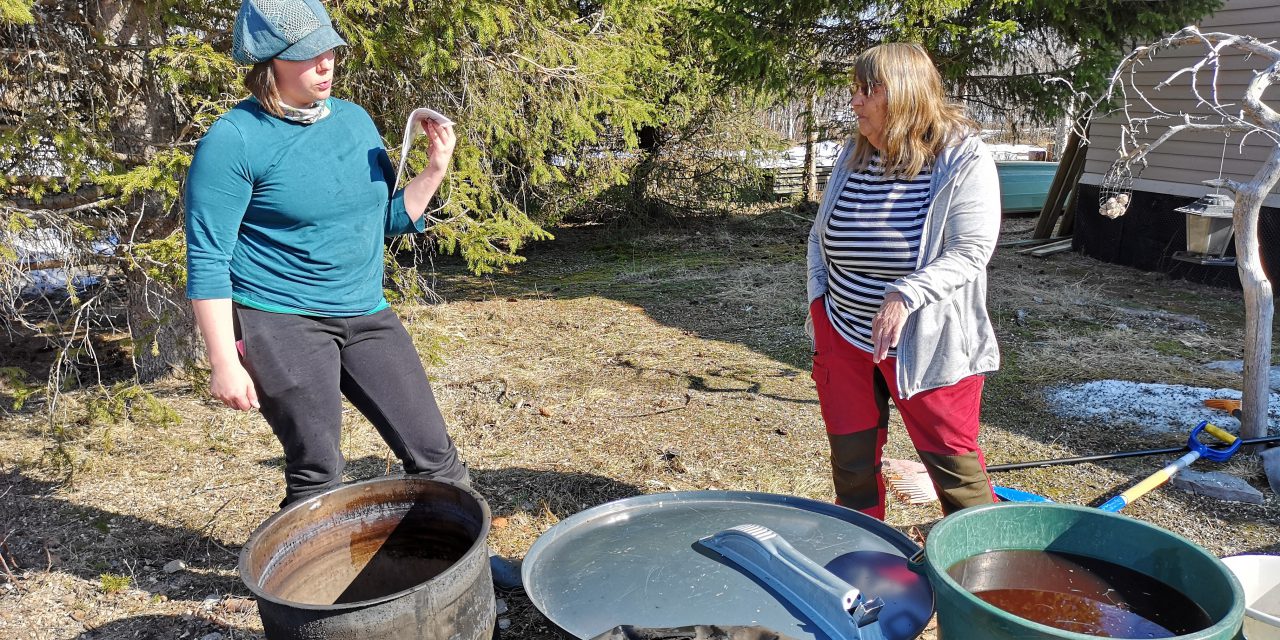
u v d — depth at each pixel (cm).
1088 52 703
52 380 418
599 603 170
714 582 175
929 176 234
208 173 207
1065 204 1152
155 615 281
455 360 579
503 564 286
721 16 765
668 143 1142
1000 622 137
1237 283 756
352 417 457
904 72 226
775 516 207
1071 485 374
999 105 793
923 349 234
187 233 212
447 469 251
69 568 311
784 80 779
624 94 620
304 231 223
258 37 204
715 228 1152
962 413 241
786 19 774
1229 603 146
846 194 251
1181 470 377
